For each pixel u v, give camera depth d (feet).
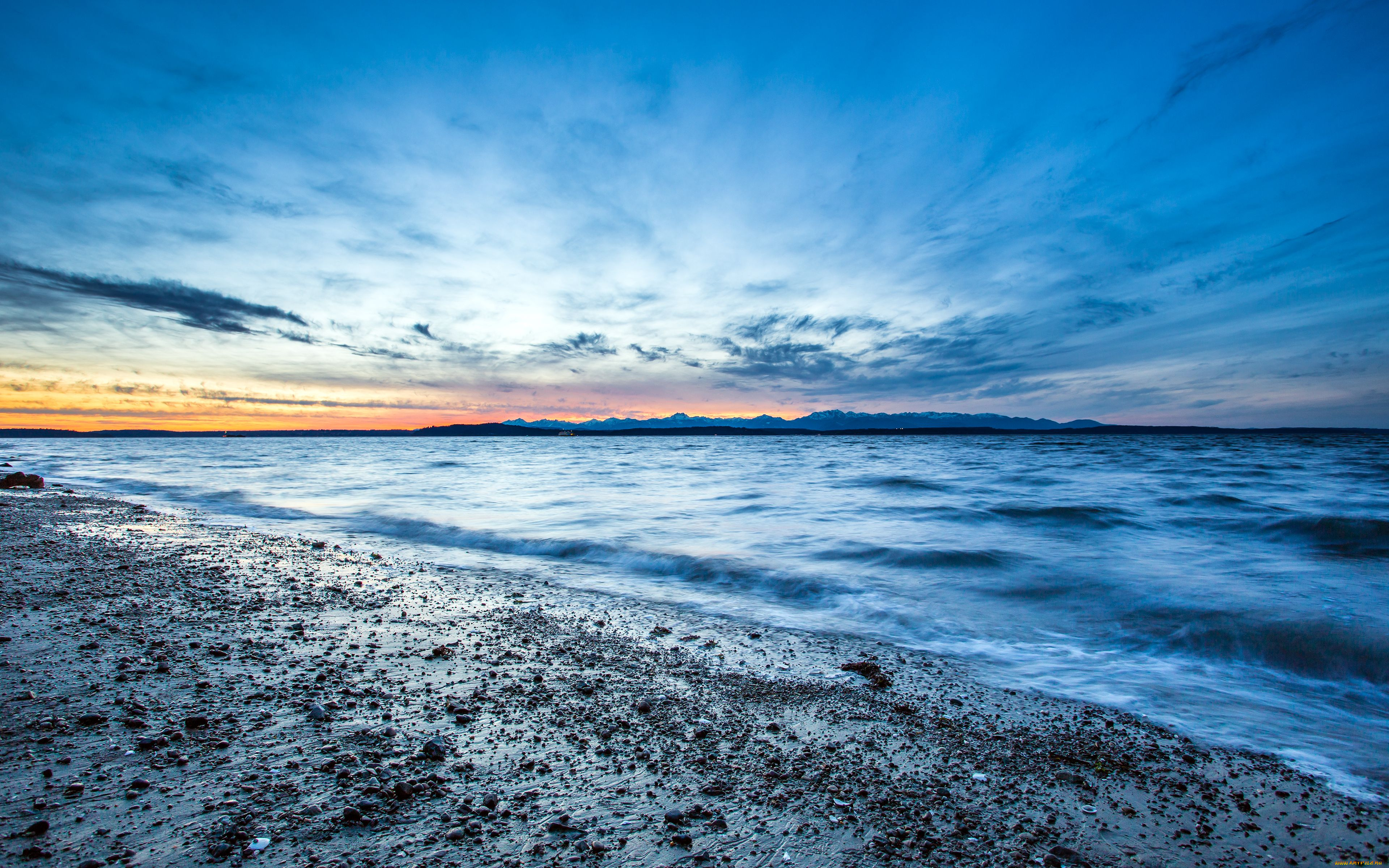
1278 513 56.70
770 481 105.40
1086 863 10.66
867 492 82.48
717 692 18.44
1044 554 40.70
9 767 12.01
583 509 67.21
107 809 10.73
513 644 22.25
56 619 22.88
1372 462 140.87
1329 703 18.70
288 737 13.94
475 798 11.76
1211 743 15.83
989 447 303.27
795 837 11.06
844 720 16.61
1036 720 17.01
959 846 11.00
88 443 558.15
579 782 12.62
